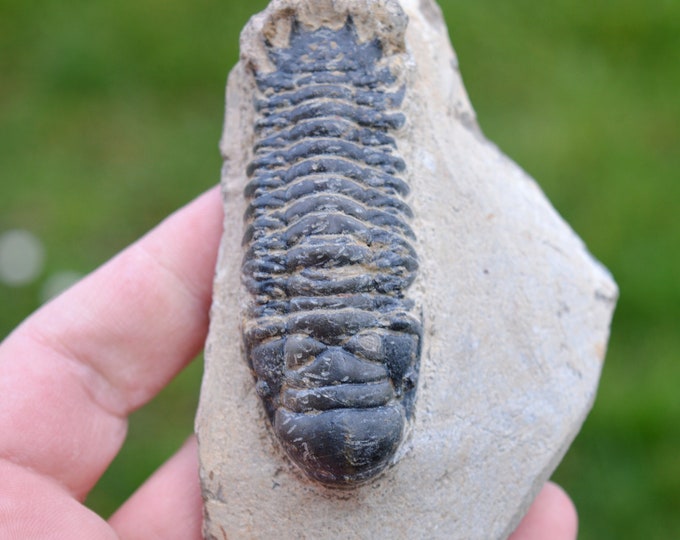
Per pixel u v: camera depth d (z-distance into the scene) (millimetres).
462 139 223
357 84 202
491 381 206
